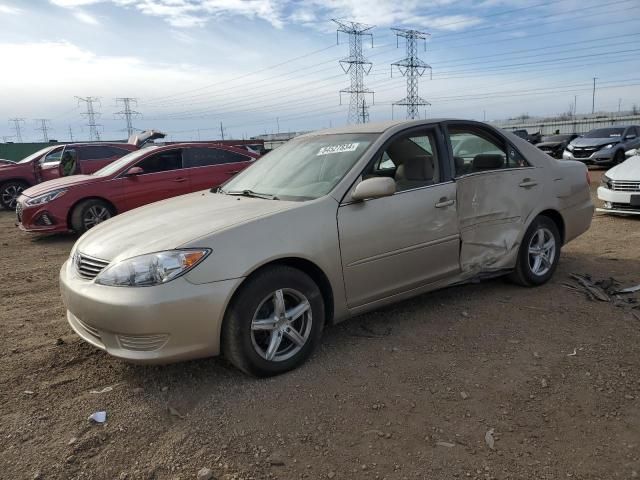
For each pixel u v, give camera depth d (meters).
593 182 14.59
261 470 2.53
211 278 3.07
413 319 4.29
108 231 3.69
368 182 3.59
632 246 6.60
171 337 3.02
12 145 34.06
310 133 4.86
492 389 3.19
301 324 3.49
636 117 51.09
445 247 4.17
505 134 4.81
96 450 2.72
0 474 2.54
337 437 2.77
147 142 15.15
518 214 4.69
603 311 4.34
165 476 2.51
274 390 3.23
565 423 2.84
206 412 3.02
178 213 3.75
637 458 2.55
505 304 4.56
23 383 3.41
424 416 2.93
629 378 3.27
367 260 3.72
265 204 3.69
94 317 3.11
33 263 7.09
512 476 2.45
